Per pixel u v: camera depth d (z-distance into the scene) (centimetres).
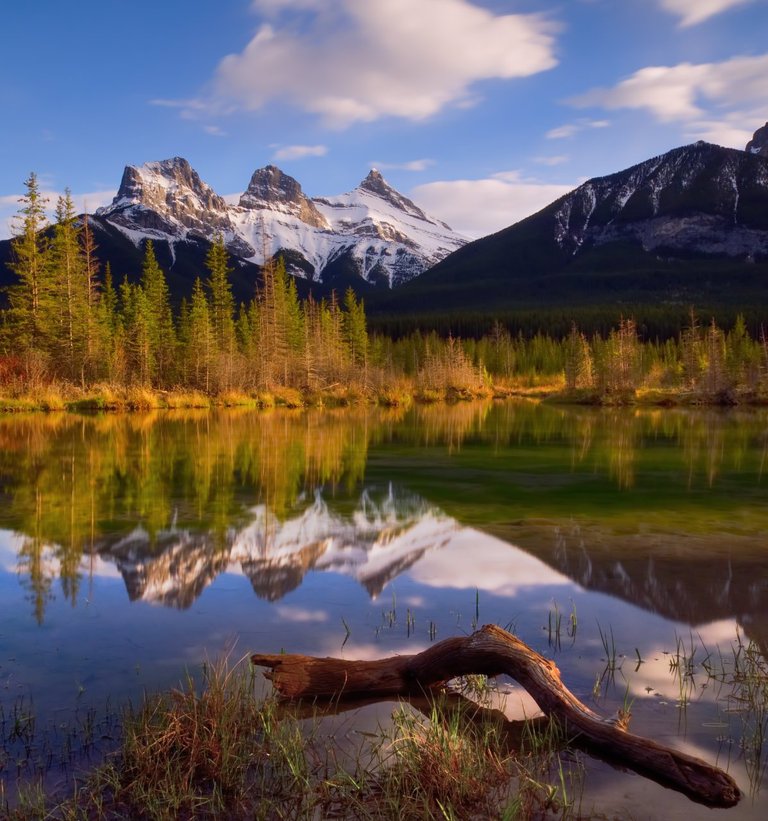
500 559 768
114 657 489
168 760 347
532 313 16075
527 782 339
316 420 3188
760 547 823
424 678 455
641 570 723
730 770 355
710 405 5397
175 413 3519
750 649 512
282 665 458
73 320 4447
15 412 3306
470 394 6688
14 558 755
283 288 6406
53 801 323
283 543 835
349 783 338
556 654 500
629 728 393
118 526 916
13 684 444
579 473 1496
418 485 1312
